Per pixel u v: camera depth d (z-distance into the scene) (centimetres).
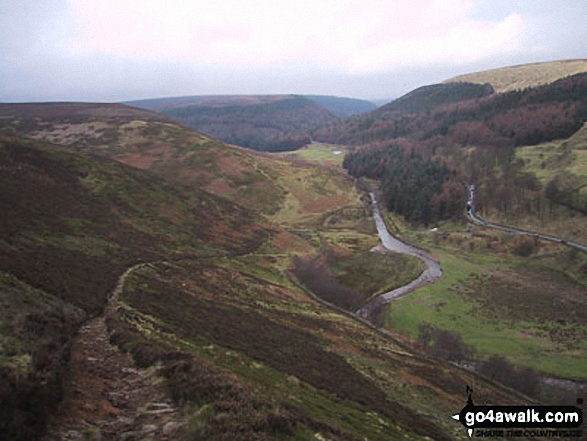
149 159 19400
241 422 2145
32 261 5262
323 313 8050
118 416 2300
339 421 3147
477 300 9612
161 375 2809
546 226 14288
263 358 4378
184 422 2195
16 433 1817
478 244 13625
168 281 6875
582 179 15812
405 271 11544
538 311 8931
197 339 4322
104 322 4091
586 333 7862
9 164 9662
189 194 13088
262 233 12581
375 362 5722
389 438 3194
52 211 8462
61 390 2339
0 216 7038
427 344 7588
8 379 2128
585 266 11006
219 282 7862
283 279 9819
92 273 5828
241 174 19300
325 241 13938
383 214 18738
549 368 6706
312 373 4434
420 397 4847
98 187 10825
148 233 9581
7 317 3103
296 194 18875
